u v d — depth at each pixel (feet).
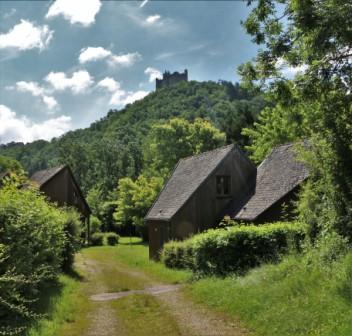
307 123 36.99
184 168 102.32
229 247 49.57
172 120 171.73
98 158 334.24
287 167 77.92
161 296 45.11
